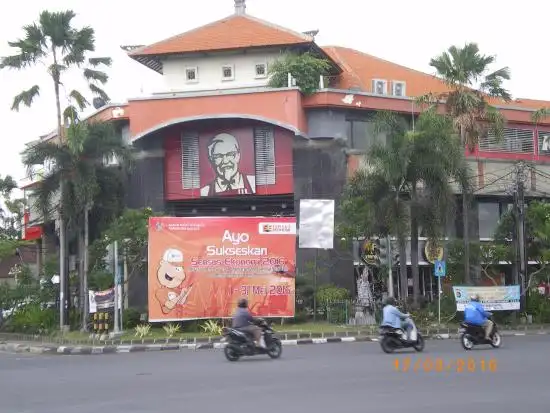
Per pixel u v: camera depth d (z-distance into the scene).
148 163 34.66
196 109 34.03
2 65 31.05
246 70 38.88
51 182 29.80
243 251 28.62
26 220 45.34
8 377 17.33
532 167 35.94
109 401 12.70
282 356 20.53
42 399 13.27
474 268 32.12
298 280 30.89
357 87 42.31
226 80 39.00
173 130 34.56
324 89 33.78
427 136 27.70
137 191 34.59
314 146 33.69
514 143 38.84
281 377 15.30
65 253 30.53
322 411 10.80
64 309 30.30
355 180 28.78
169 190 34.69
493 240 33.22
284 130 33.84
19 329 32.41
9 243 38.16
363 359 18.80
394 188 28.25
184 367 18.33
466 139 32.34
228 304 28.36
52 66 31.38
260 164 34.09
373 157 27.77
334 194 33.38
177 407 11.70
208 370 17.28
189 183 34.56
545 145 39.72
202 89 39.06
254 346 19.56
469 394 12.23
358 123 34.72
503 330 29.72
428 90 45.06
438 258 31.55
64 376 17.19
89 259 30.69
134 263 29.56
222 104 33.84
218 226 28.58
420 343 20.83
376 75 45.47
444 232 28.64
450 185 29.20
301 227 28.91
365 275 32.16
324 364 17.77
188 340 26.12
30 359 22.92
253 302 28.52
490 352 20.22
